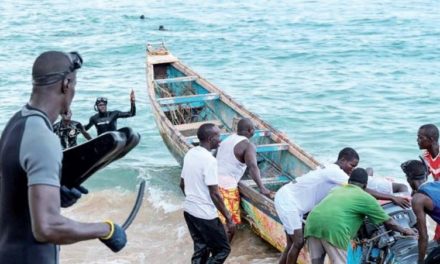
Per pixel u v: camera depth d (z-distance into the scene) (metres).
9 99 17.47
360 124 14.80
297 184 7.34
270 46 24.16
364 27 27.17
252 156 8.50
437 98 16.81
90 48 24.58
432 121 14.98
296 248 7.24
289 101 16.81
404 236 6.51
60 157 2.78
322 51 23.00
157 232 9.12
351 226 6.51
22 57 23.30
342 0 34.94
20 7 35.47
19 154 2.73
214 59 22.38
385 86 18.16
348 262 6.65
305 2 34.72
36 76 2.86
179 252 8.47
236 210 8.59
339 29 26.98
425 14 29.64
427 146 6.96
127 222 3.18
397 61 21.27
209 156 7.41
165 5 35.22
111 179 11.21
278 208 7.31
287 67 20.92
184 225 9.32
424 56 21.83
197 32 27.36
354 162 7.43
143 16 31.33
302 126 14.82
